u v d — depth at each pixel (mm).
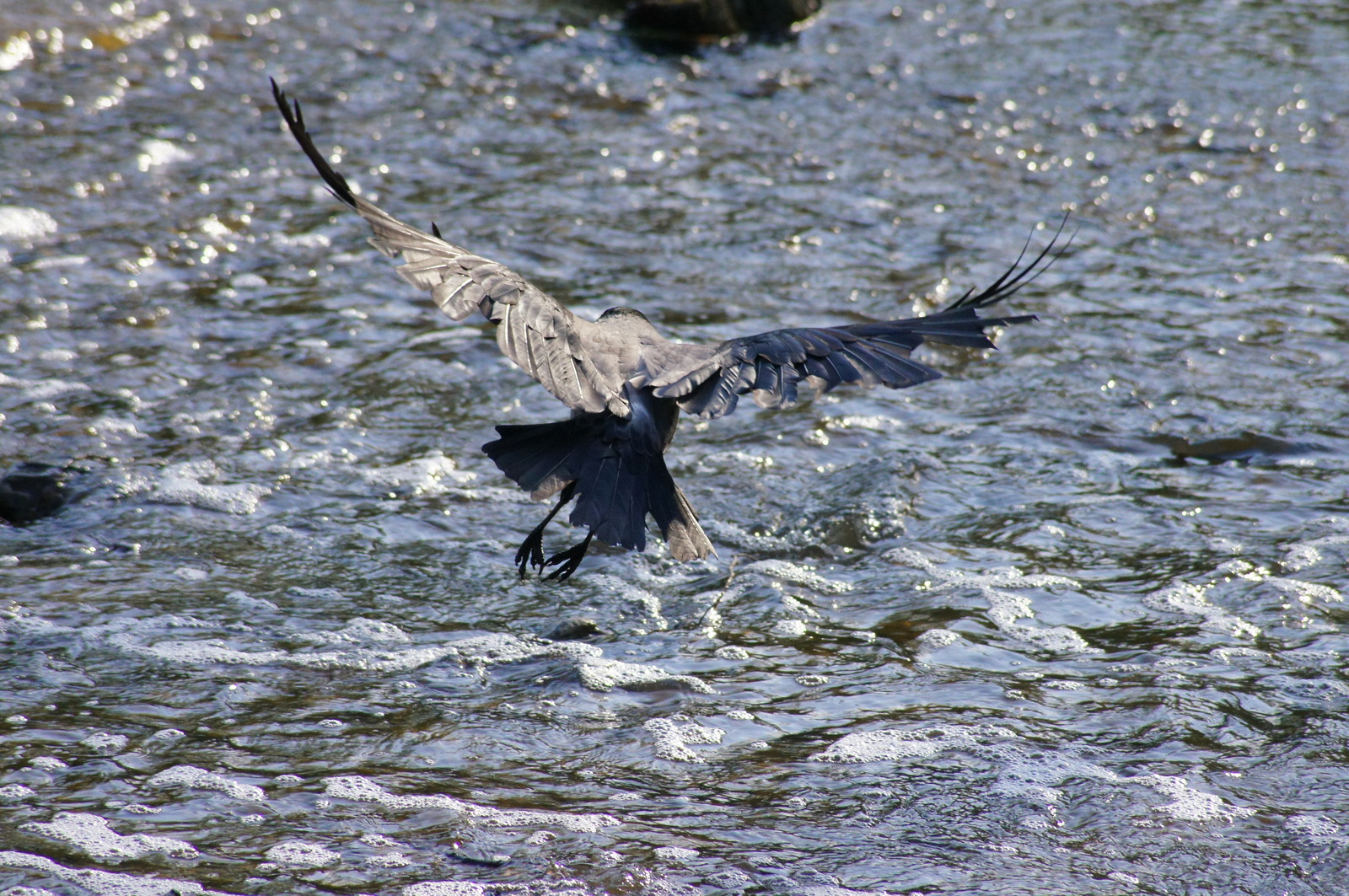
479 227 17953
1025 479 12594
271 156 19969
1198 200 19516
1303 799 7879
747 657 9656
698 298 16219
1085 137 21672
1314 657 9539
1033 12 27500
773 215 18734
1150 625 10078
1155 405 13953
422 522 11758
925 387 14547
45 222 17391
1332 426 13492
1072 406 13992
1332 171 20422
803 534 11594
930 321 6000
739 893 6938
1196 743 8484
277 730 8594
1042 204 19312
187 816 7586
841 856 7305
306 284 16484
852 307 16094
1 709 8711
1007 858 7297
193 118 20938
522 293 5613
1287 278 17125
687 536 5945
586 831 7484
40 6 24062
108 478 12055
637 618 10328
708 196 19375
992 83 23797
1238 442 13195
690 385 5887
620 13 26406
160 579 10648
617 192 19344
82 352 14516
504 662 9625
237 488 12125
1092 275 17172
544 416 13812
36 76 21797
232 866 7113
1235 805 7824
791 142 21375
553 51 24609
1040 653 9719
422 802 7781
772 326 15469
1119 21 26922
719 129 21781
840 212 18906
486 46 24703
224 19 24969
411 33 25109
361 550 11227
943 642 9828
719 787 8039
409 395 14078
